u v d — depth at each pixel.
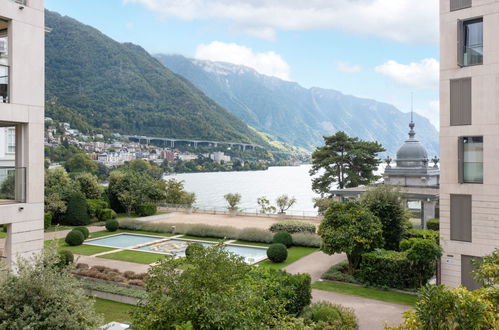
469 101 17.38
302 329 10.41
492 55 16.81
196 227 33.56
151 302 8.92
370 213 20.92
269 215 43.59
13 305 7.67
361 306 16.88
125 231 35.75
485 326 7.74
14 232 12.16
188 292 8.52
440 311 7.82
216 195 88.19
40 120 12.78
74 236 29.44
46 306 7.85
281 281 15.01
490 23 16.86
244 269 9.58
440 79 18.05
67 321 7.80
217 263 9.09
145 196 43.19
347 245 19.95
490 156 16.89
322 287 19.48
